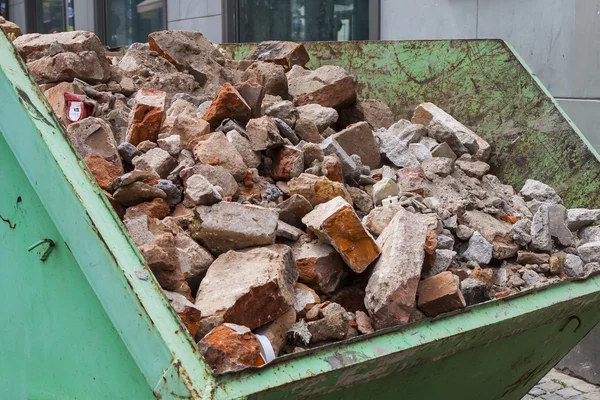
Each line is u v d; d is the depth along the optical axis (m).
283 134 3.18
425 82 4.09
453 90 3.96
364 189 3.12
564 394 4.19
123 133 3.00
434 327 2.14
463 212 3.05
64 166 1.90
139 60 3.79
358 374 1.93
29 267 2.08
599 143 4.66
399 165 3.38
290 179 2.94
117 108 3.18
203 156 2.77
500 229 2.96
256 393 1.66
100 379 1.86
